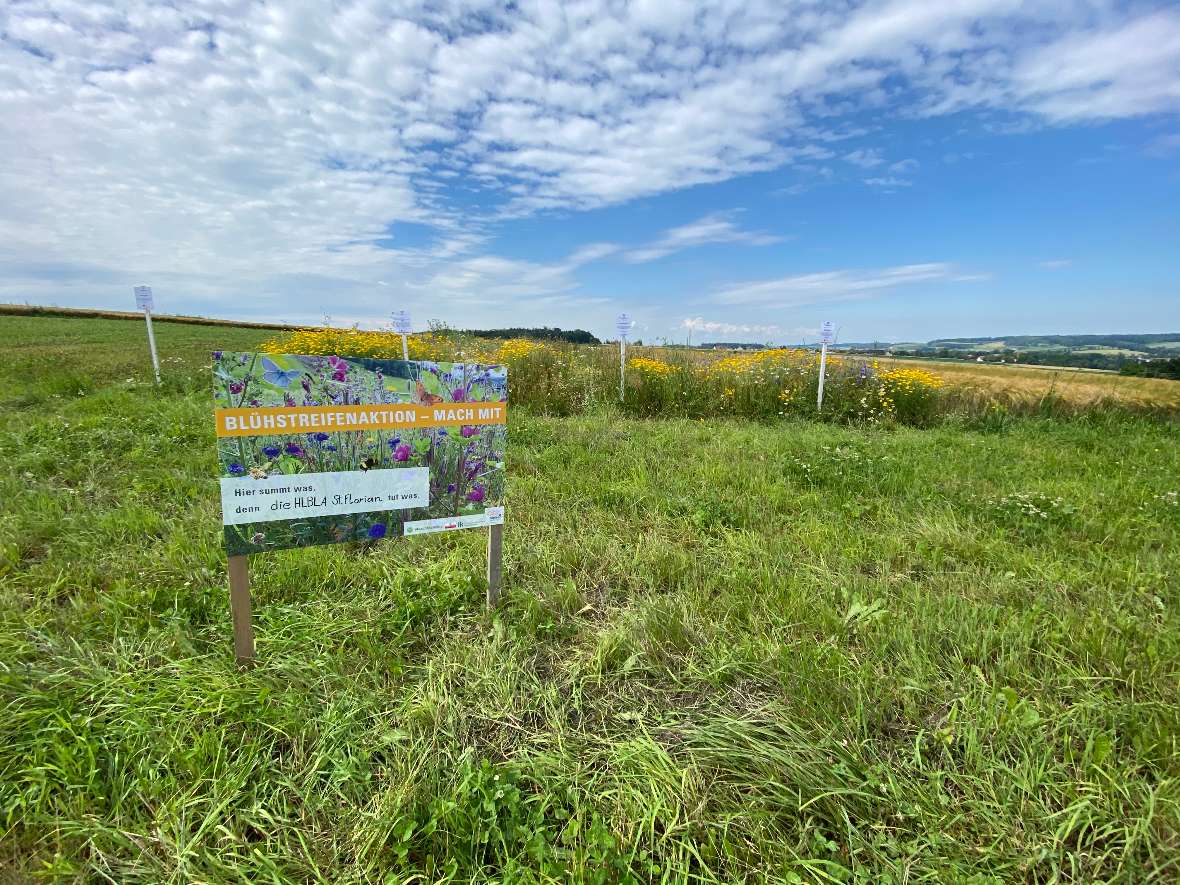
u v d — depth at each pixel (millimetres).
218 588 2736
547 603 2760
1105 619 2523
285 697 2020
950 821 1601
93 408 6707
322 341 10273
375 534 2369
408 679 2232
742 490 4453
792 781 1729
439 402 2381
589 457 5285
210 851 1504
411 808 1616
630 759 1819
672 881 1466
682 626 2502
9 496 3797
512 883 1412
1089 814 1578
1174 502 4031
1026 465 5363
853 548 3334
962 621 2488
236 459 2043
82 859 1498
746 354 10875
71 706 1910
